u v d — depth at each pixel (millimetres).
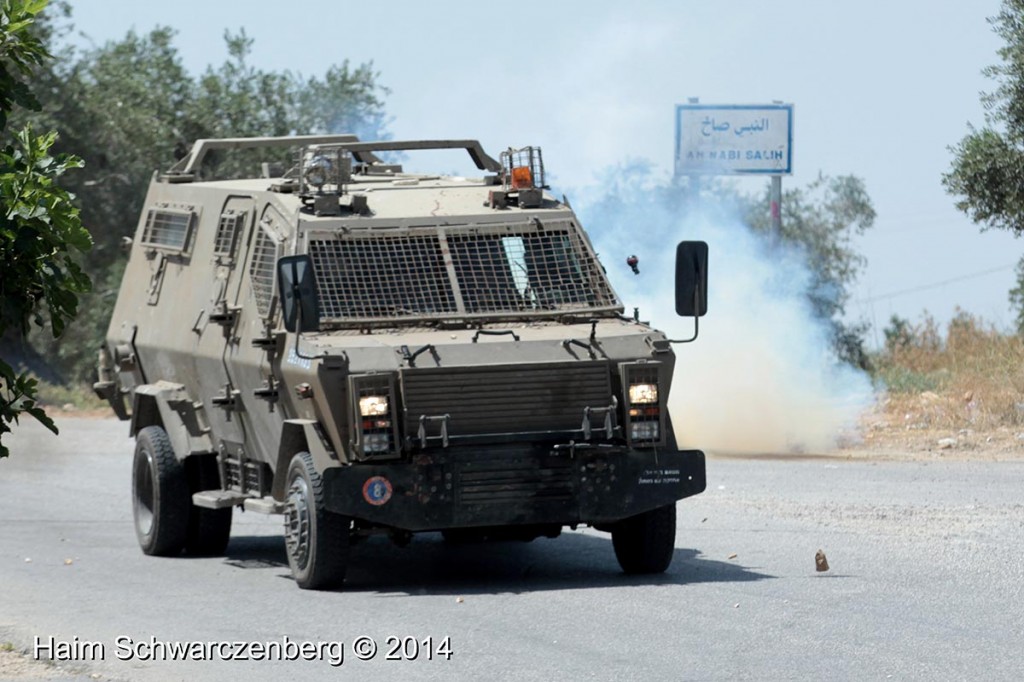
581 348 34094
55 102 104438
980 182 75625
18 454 70625
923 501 47094
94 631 30266
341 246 36312
